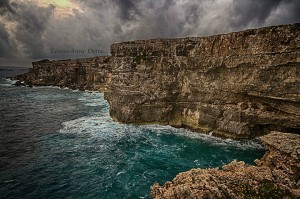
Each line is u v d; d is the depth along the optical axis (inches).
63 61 4143.7
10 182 786.2
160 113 1382.9
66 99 2564.0
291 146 654.5
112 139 1189.1
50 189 748.6
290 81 986.1
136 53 1425.9
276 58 1002.7
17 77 5211.6
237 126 1145.4
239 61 1103.6
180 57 1318.9
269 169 603.8
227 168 634.8
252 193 522.9
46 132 1317.7
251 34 1068.5
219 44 1181.7
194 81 1280.8
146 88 1391.5
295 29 956.6
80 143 1141.1
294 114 1021.2
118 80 1488.7
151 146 1091.9
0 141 1171.9
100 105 2193.7
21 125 1469.0
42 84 4008.4
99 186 764.6
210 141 1148.5
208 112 1246.9
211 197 495.2
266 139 727.7
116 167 890.1
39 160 956.0
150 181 789.9
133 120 1421.0
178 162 925.8
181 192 515.2
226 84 1177.4
